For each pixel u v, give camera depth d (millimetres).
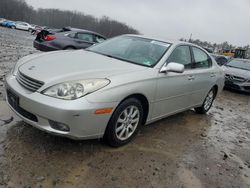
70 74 3344
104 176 3123
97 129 3307
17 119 4129
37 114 3150
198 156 4047
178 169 3568
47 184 2832
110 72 3564
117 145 3736
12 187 2711
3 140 3486
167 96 4340
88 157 3416
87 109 3094
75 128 3113
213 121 5918
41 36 10719
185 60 4887
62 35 10461
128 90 3508
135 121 3912
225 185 3438
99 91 3211
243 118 6719
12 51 12711
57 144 3578
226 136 5145
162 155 3844
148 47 4578
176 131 4840
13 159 3133
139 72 3814
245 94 10617
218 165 3898
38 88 3219
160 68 4148
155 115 4277
